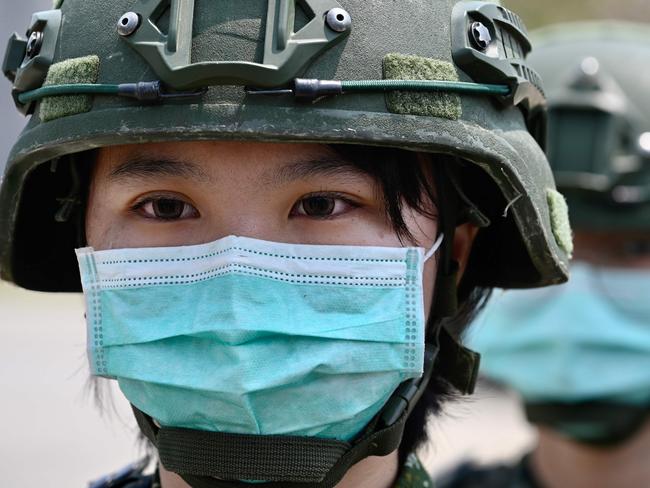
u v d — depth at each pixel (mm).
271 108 1821
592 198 4105
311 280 1938
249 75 1801
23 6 7410
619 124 4160
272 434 1925
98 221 2074
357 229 1969
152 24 1892
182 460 1940
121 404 3932
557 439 4129
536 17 14594
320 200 1960
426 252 2094
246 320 1878
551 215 2262
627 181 4098
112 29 1965
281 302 1909
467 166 2215
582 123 4156
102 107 1914
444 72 1966
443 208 2135
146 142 1887
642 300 4082
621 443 4066
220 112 1810
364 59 1898
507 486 4164
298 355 1912
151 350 1960
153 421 2121
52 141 1965
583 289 4094
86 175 2197
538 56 4516
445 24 2023
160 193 1965
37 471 5414
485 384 4445
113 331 1993
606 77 4246
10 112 7277
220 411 1904
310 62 1851
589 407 4074
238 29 1854
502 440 6797
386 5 1955
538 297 4125
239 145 1886
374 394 1979
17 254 2418
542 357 4113
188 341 1947
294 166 1896
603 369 4051
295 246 1925
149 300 1971
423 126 1911
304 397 1924
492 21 2092
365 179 1950
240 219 1920
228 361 1892
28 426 6180
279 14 1842
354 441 2033
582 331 4062
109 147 1997
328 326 1925
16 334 8117
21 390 6789
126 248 2000
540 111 2373
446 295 2182
